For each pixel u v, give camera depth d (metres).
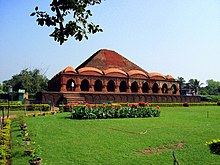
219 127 17.67
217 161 8.94
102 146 10.98
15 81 78.06
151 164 8.50
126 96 45.47
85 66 47.88
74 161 8.73
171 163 8.62
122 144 11.42
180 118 23.81
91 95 41.97
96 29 4.02
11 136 13.30
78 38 3.92
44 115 24.83
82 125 17.61
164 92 54.88
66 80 41.84
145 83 51.66
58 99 39.12
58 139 12.45
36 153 8.09
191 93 63.97
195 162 8.81
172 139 12.70
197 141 12.38
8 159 9.02
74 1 3.70
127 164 8.48
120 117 23.41
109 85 49.84
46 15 3.65
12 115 25.64
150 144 11.51
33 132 14.39
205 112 31.81
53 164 8.35
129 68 53.22
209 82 133.50
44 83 80.50
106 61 51.34
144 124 18.58
